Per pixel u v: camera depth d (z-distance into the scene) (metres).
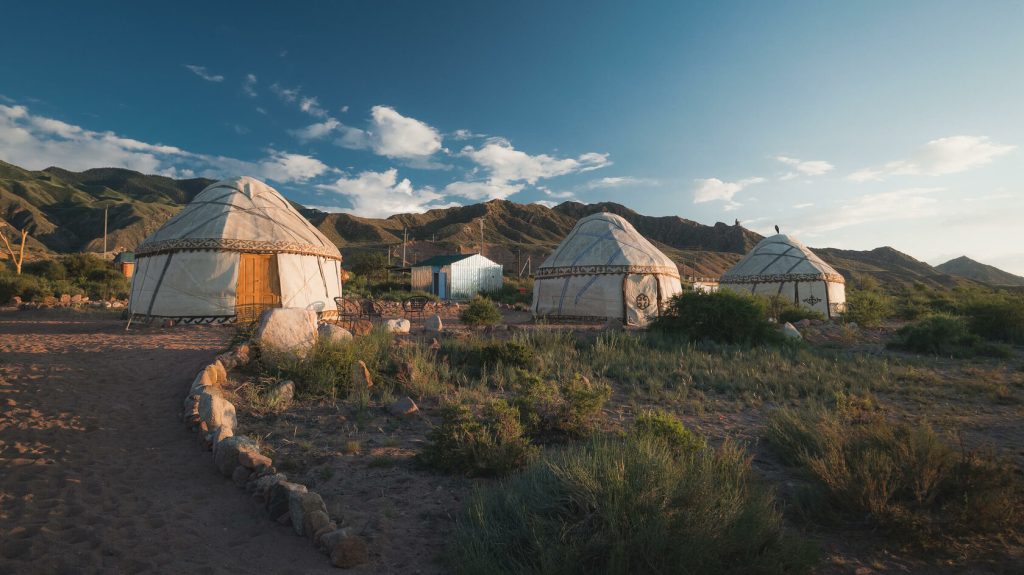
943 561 3.55
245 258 15.78
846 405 7.54
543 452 5.28
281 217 17.14
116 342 10.96
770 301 22.11
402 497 4.44
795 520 4.15
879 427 5.24
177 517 3.79
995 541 3.80
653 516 3.28
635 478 3.67
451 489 4.63
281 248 16.09
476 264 42.03
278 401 7.00
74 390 7.02
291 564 3.24
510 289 40.50
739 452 5.16
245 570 3.12
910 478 4.27
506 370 9.68
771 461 5.62
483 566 3.06
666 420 5.29
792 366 11.34
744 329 14.37
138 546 3.30
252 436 5.81
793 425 6.11
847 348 14.76
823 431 5.61
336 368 8.09
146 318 15.22
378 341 10.16
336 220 183.25
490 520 3.63
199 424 5.78
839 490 4.25
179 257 15.32
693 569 2.99
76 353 9.49
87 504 3.86
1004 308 16.61
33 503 3.78
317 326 9.48
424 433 6.39
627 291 20.34
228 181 17.69
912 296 33.00
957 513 3.96
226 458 4.71
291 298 16.12
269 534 3.64
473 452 5.02
